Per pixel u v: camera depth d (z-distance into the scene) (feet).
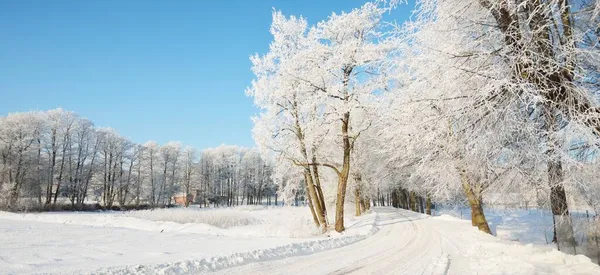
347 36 62.69
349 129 66.03
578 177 20.65
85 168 186.29
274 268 27.48
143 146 221.05
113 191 207.31
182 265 25.32
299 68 63.87
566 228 26.20
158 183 234.99
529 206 28.66
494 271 26.84
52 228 65.77
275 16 66.90
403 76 26.96
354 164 96.63
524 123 20.68
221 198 295.48
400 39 26.27
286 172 75.05
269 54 66.95
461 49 23.00
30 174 157.07
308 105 62.13
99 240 45.70
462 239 49.52
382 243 45.70
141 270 23.53
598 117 18.60
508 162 23.35
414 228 65.72
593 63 20.53
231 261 28.27
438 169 28.04
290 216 117.50
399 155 31.55
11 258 29.48
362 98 58.65
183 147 256.73
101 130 195.52
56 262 27.12
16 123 155.43
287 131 66.95
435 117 22.63
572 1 21.63
